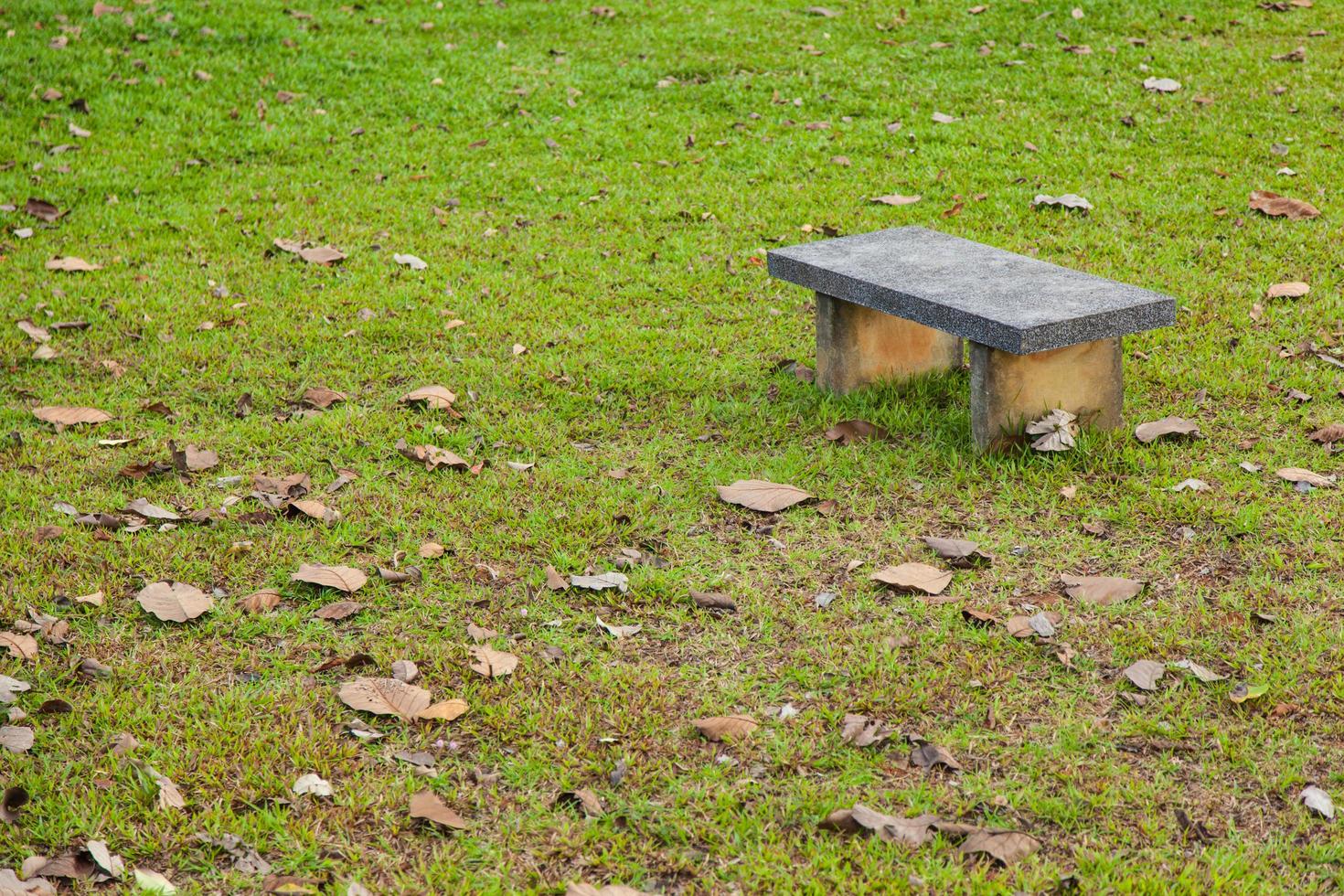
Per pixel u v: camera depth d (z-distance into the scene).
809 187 9.47
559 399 6.40
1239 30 12.20
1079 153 9.79
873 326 6.19
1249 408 6.05
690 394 6.46
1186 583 4.67
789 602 4.65
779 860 3.45
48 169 9.78
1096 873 3.39
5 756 3.85
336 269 8.20
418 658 4.35
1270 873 3.37
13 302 7.58
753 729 3.96
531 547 5.04
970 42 12.31
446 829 3.60
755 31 12.99
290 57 12.23
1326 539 4.89
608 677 4.22
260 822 3.61
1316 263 7.70
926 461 5.62
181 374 6.73
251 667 4.33
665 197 9.41
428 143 10.62
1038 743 3.88
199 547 5.05
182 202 9.35
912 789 3.70
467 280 8.06
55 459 5.77
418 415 6.22
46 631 4.45
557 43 12.89
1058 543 4.97
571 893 3.30
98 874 3.46
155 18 12.69
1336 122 10.09
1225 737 3.83
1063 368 5.54
